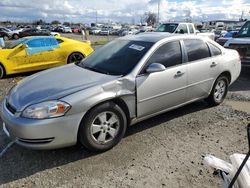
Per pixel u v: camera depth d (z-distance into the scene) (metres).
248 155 2.01
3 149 3.96
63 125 3.43
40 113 3.38
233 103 6.13
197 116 5.18
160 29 14.77
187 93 4.87
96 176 3.34
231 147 4.04
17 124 3.39
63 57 9.74
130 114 4.10
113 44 5.02
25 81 4.26
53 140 3.44
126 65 4.22
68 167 3.52
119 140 3.99
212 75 5.29
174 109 5.12
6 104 3.83
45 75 4.33
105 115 3.78
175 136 4.36
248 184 2.03
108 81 3.82
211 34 15.75
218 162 2.40
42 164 3.59
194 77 4.91
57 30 58.53
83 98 3.53
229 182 2.20
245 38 8.89
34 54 9.17
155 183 3.20
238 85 7.78
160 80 4.34
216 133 4.50
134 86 4.02
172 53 4.62
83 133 3.61
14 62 8.88
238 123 4.91
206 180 3.26
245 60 8.45
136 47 4.52
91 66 4.54
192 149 3.96
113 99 3.83
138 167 3.51
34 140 3.41
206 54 5.20
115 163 3.60
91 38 38.75
